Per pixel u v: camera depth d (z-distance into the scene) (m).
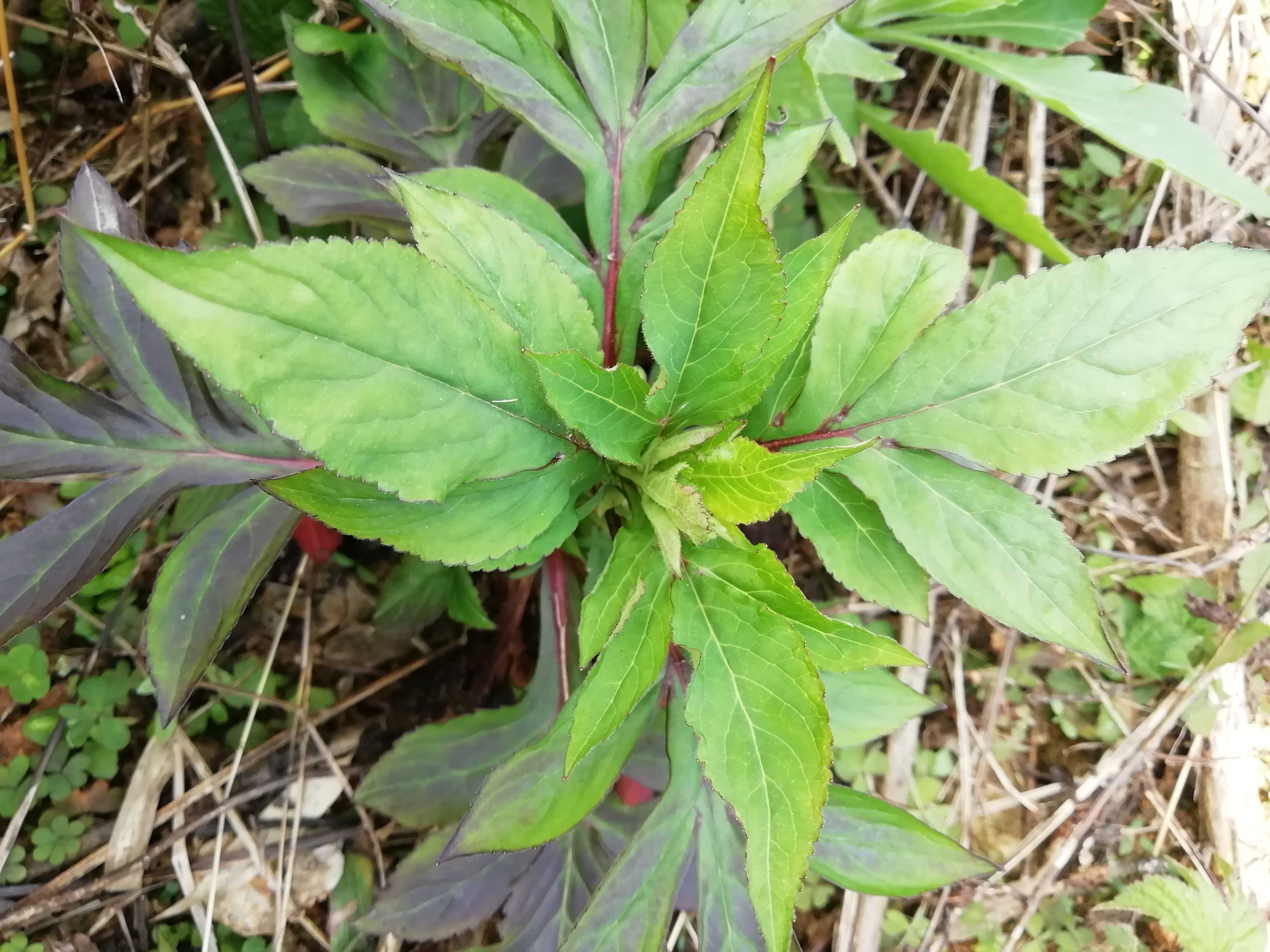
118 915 0.38
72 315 0.40
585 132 0.28
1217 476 0.44
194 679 0.28
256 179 0.35
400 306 0.20
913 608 0.29
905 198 0.47
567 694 0.35
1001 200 0.37
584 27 0.27
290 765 0.41
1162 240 0.46
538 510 0.25
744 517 0.23
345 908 0.40
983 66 0.38
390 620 0.37
